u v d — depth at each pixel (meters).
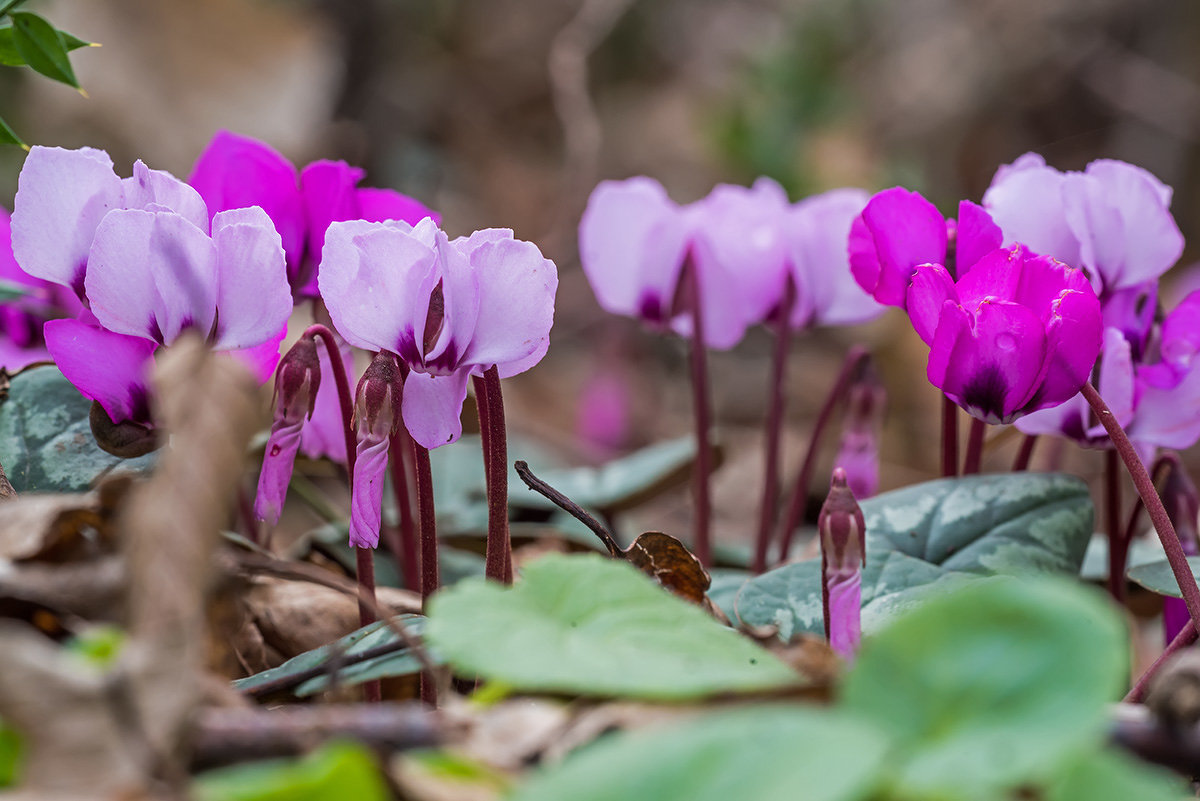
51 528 0.38
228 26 1.05
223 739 0.36
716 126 1.25
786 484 0.91
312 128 1.09
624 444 1.00
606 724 0.37
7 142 0.43
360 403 0.39
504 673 0.36
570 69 0.82
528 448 0.64
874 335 1.23
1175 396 0.43
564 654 0.36
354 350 0.48
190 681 0.35
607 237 0.49
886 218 0.42
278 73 1.07
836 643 0.40
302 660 0.39
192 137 1.02
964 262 0.42
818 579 0.43
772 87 1.26
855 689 0.35
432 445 0.40
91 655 0.35
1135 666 0.49
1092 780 0.34
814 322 0.49
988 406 0.41
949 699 0.35
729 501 0.92
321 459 0.50
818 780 0.34
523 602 0.37
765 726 0.34
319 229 0.43
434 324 0.39
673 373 1.23
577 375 1.17
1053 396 0.41
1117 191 0.43
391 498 0.50
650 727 0.37
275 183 0.43
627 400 1.01
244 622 0.42
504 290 0.39
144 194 0.40
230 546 0.41
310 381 0.40
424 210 0.44
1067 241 0.43
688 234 0.49
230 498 0.36
